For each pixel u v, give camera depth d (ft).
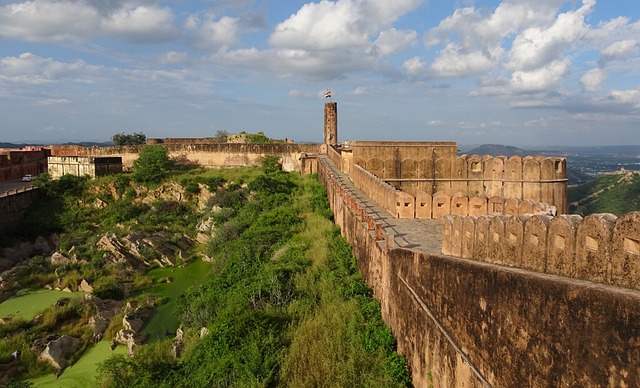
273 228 96.17
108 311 83.82
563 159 95.96
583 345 18.15
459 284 29.89
